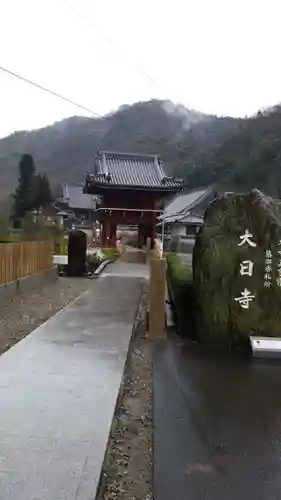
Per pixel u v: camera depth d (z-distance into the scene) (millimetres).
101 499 3043
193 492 3182
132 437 4094
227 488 3246
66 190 56156
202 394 5203
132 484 3273
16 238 21641
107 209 33250
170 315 9344
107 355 6055
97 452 3303
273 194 45688
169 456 3701
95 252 27234
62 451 3301
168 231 48469
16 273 12727
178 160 58438
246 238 7266
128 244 51156
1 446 3350
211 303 7359
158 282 7969
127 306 10516
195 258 7570
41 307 10766
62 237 31031
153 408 4766
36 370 5301
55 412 4039
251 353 7000
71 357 5910
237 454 3762
